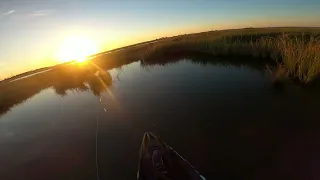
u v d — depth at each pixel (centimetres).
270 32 2803
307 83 1417
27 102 1645
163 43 2706
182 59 2272
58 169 945
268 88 1428
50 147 1095
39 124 1319
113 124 1226
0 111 1530
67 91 1775
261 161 873
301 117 1104
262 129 1050
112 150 1018
